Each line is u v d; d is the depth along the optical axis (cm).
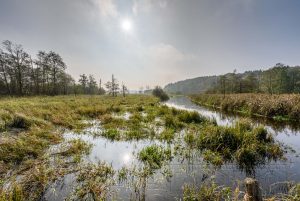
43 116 1116
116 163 548
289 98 1486
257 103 1608
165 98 5653
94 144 723
